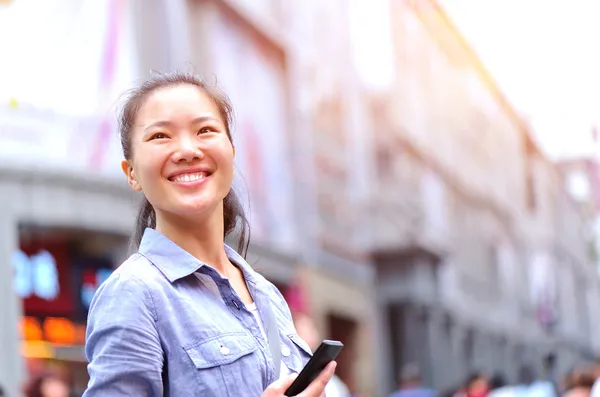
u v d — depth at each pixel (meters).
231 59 13.49
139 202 2.03
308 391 1.66
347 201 17.95
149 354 1.66
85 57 10.02
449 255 20.86
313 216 16.22
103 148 10.12
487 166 22.06
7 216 9.30
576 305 23.53
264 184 14.06
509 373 22.08
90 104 10.02
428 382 20.27
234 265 1.92
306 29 16.31
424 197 20.02
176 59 11.26
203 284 1.77
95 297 1.74
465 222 21.81
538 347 22.52
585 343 23.50
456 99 20.73
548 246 22.91
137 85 1.90
